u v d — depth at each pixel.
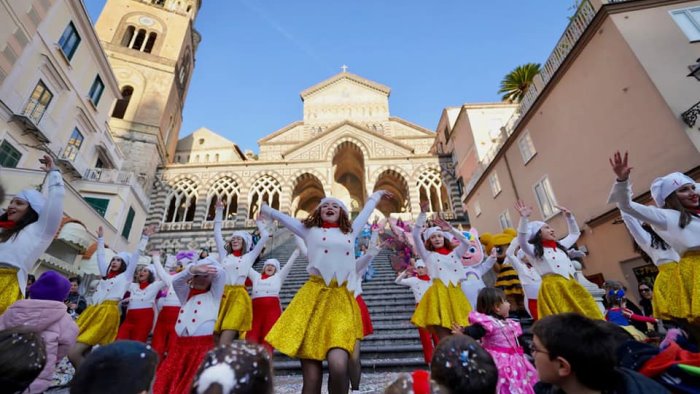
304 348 2.43
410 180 26.97
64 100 15.74
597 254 10.57
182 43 30.80
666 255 3.29
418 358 5.98
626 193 3.20
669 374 1.92
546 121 13.20
